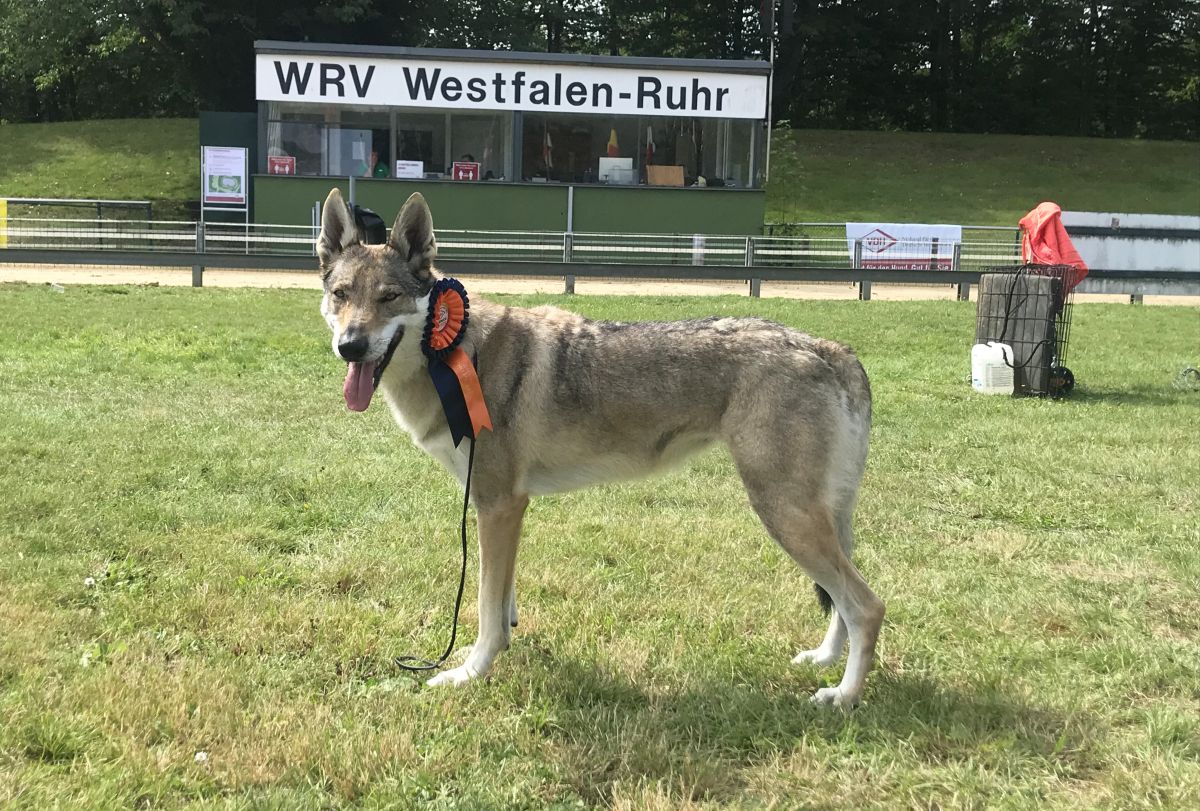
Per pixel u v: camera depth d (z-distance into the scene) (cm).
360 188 2209
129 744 337
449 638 444
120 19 3447
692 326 416
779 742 362
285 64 2166
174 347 1165
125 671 386
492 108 2222
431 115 2223
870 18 4334
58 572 484
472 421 391
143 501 599
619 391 403
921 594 505
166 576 491
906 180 3531
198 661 403
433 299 398
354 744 344
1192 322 1752
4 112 4312
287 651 419
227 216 2334
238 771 327
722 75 2244
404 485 665
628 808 317
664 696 394
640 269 2027
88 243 2202
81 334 1224
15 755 329
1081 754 354
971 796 325
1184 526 611
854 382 407
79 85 4234
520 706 385
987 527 619
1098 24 4459
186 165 3225
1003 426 885
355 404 396
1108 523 622
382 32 3659
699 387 400
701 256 2211
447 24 3756
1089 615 475
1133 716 380
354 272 404
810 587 511
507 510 408
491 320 413
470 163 2248
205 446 730
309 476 672
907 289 2330
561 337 414
